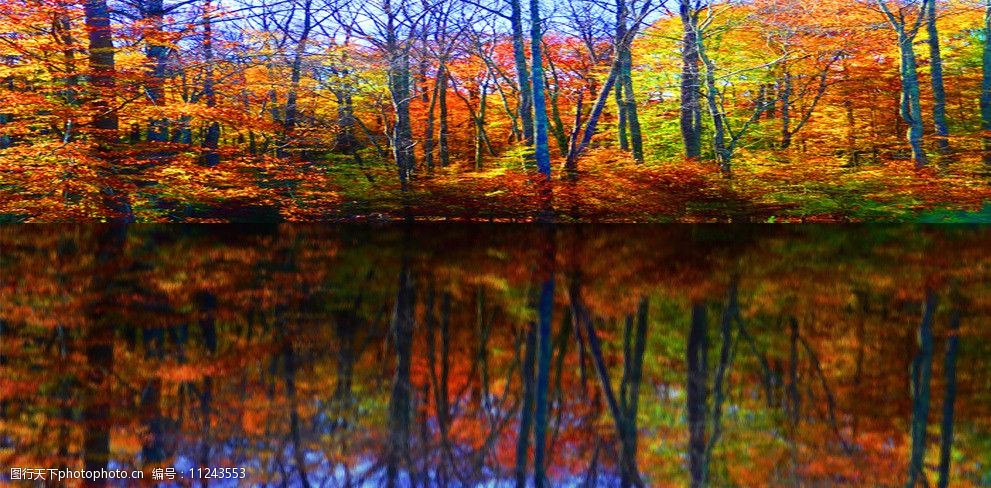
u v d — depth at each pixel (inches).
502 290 259.4
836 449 130.5
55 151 367.9
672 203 474.6
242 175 443.2
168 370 160.1
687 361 176.2
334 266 317.1
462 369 168.4
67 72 373.4
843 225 477.4
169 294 243.9
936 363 173.0
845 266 315.3
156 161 420.5
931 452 130.3
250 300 235.9
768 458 126.0
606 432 137.0
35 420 131.1
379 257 350.0
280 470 116.6
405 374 162.6
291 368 163.3
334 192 497.7
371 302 237.8
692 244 392.8
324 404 143.3
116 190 398.3
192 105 405.7
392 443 128.4
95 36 381.4
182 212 476.7
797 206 476.7
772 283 271.7
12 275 276.2
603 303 236.8
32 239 370.9
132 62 403.9
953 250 364.8
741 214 476.7
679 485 119.3
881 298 246.8
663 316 218.2
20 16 357.7
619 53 497.4
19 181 369.7
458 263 328.8
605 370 169.5
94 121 387.5
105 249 351.9
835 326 205.8
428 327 204.8
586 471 122.9
